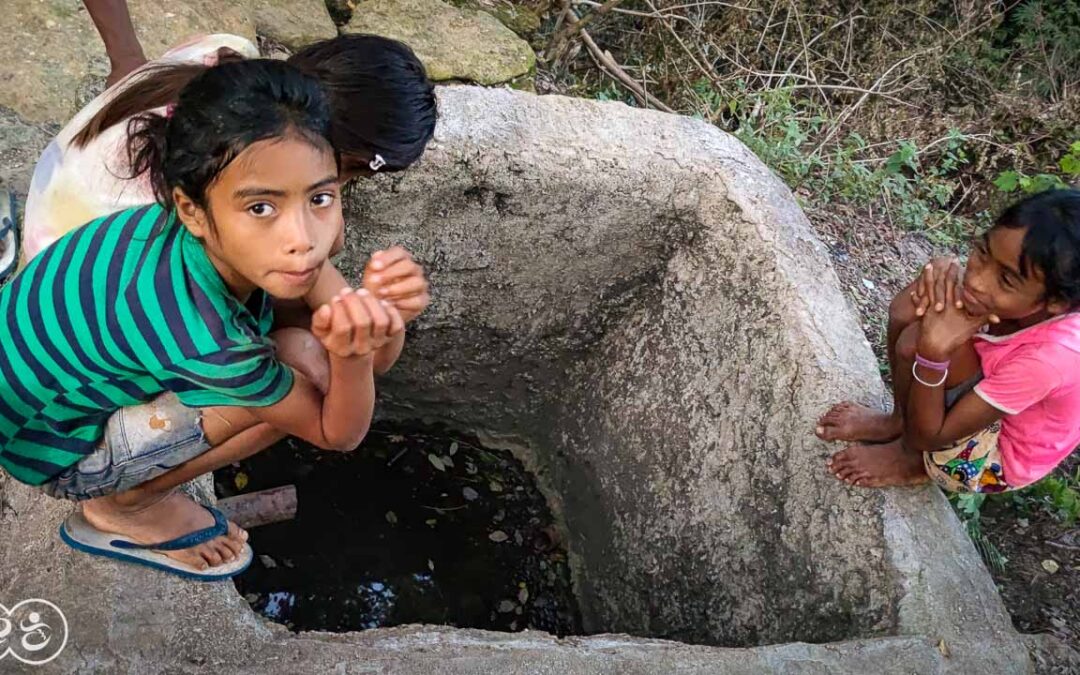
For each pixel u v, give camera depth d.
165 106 1.40
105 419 1.40
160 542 1.48
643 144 2.27
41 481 1.44
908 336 1.89
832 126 3.88
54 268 1.29
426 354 2.71
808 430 2.01
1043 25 4.76
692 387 2.39
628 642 1.58
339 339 1.13
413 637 1.50
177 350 1.23
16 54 2.39
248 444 1.49
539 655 1.49
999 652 1.64
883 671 1.56
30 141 2.23
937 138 4.18
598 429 2.73
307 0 3.00
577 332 2.70
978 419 1.79
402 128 1.33
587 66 4.25
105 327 1.24
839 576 1.87
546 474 2.96
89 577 1.44
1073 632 2.17
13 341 1.30
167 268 1.22
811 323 2.10
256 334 1.31
